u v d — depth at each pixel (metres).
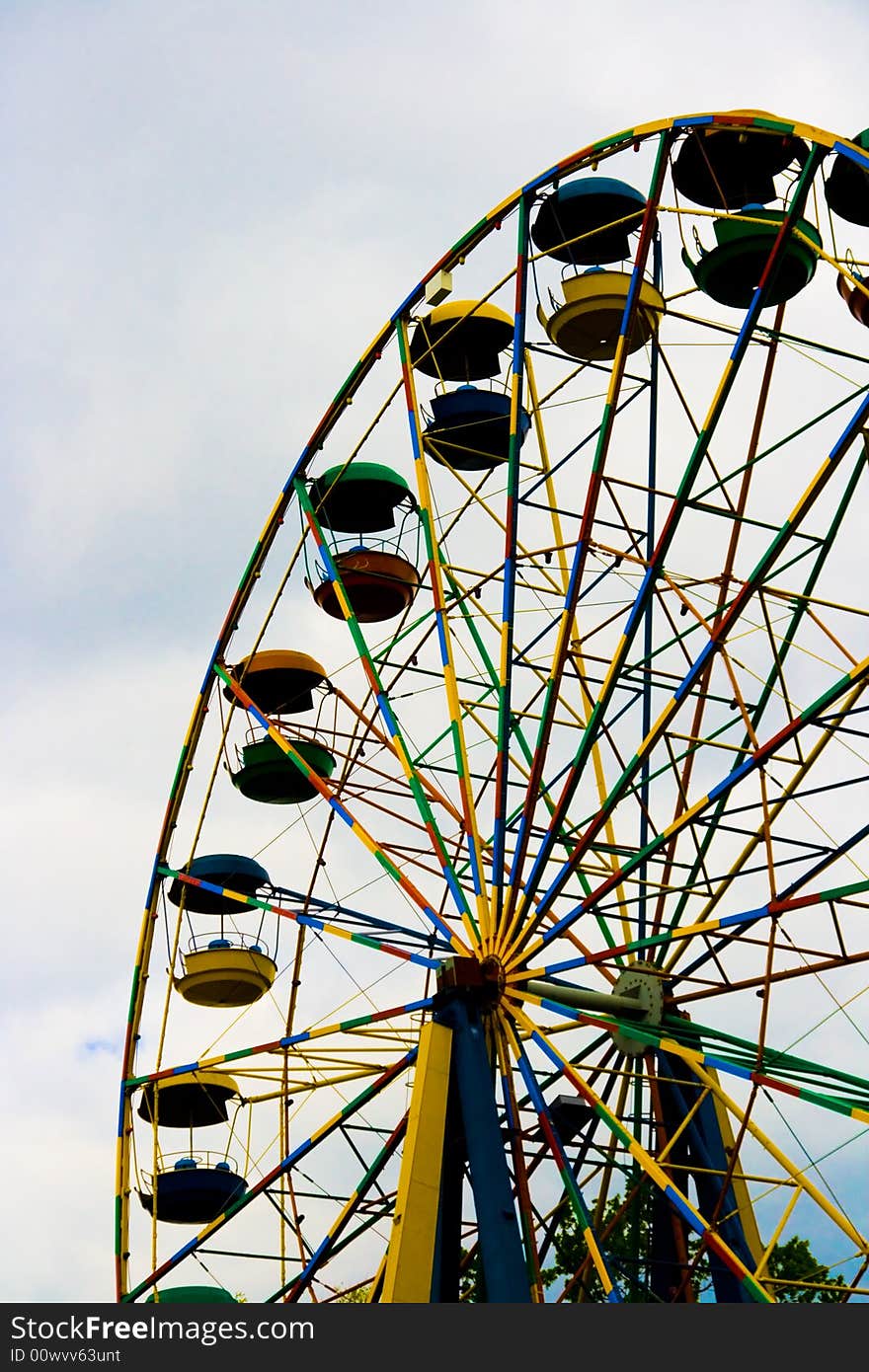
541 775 29.98
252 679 38.53
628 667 30.62
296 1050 34.03
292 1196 32.91
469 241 33.56
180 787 38.47
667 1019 30.09
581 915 29.52
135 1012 37.50
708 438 27.69
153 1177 35.09
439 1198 28.22
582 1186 30.69
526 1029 29.41
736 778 27.58
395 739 33.72
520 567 32.09
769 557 27.28
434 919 31.98
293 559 37.31
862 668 25.92
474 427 36.75
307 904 37.38
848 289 31.06
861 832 27.41
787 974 28.44
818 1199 26.98
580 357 33.16
